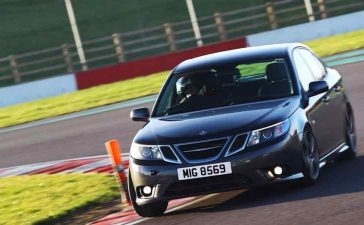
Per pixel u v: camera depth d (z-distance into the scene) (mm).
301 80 27297
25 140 55750
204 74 27438
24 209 30203
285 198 24469
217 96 26672
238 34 146500
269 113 25094
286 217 22031
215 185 24281
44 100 82688
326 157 27422
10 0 161500
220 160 24141
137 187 25094
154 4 156375
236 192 26875
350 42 83312
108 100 71375
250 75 27172
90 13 156500
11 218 28906
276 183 24359
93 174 35562
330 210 22125
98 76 90438
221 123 24750
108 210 28469
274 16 115750
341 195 23797
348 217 21062
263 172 24266
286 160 24484
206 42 147125
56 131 57406
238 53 28375
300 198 24141
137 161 25031
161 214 25734
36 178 37250
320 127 27109
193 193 24406
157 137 25031
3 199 33219
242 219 22641
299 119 25406
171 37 113000
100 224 26062
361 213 21281
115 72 91312
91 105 70125
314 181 25906
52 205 30047
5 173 42625
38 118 68125
